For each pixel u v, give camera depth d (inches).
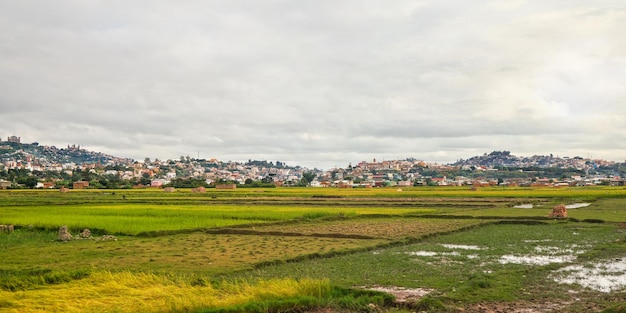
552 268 920.9
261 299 658.2
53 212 2153.1
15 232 1551.4
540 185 7022.6
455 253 1120.8
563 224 1748.3
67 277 805.9
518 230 1592.0
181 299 649.0
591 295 722.2
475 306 660.7
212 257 1043.9
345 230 1547.7
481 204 2819.9
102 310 607.2
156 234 1457.9
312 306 656.4
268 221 1792.6
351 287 766.5
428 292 736.3
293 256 1044.5
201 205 2751.0
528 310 642.8
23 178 6761.8
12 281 770.2
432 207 2628.0
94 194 4205.2
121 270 893.8
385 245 1232.8
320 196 3791.8
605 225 1699.1
